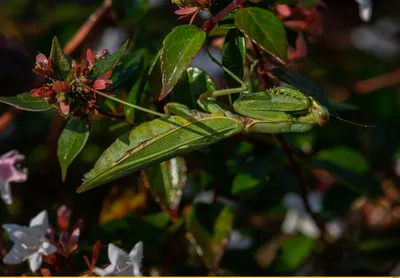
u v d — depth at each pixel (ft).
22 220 1.80
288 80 1.47
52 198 1.86
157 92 1.50
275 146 1.69
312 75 1.84
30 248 1.49
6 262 1.48
